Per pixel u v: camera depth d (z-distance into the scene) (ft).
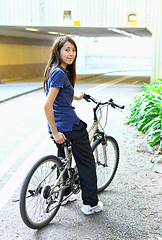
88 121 25.82
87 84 57.06
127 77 77.10
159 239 9.81
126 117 26.99
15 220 10.98
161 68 49.83
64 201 11.82
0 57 62.08
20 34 63.93
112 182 13.96
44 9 49.08
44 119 26.94
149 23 48.60
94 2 48.55
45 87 10.62
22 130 23.25
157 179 14.26
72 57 10.33
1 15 49.42
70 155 11.05
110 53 131.44
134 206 11.84
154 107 21.17
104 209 11.64
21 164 16.25
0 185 13.74
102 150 13.06
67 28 53.47
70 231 10.29
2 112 30.19
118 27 49.21
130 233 10.13
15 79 68.03
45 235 10.09
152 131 18.81
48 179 10.96
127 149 18.42
